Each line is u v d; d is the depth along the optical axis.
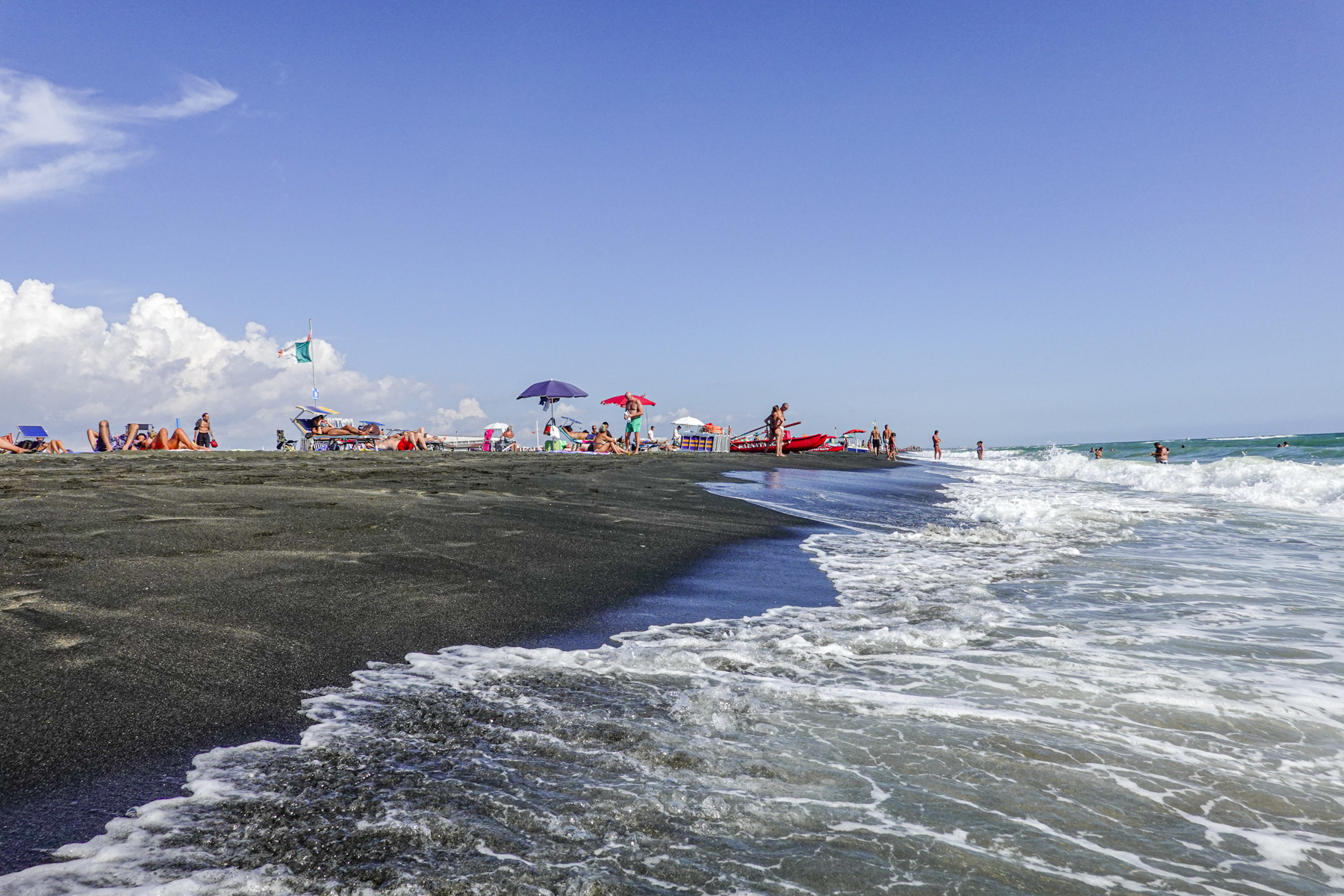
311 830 1.64
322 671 2.69
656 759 2.06
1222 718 2.51
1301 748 2.28
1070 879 1.57
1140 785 2.02
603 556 5.12
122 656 2.67
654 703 2.50
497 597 3.86
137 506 5.58
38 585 3.39
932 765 2.09
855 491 12.57
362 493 7.11
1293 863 1.66
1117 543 6.81
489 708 2.40
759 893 1.47
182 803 1.74
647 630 3.47
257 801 1.75
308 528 5.09
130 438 19.80
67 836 1.58
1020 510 9.58
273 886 1.42
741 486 11.80
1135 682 2.86
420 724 2.25
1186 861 1.66
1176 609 4.15
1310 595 4.52
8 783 1.81
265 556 4.23
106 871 1.45
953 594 4.46
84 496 6.00
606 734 2.22
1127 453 36.09
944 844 1.69
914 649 3.30
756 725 2.34
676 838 1.67
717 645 3.24
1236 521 8.63
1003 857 1.65
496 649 3.07
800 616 3.84
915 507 9.99
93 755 1.97
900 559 5.73
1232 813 1.88
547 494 8.32
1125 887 1.55
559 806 1.79
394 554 4.56
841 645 3.29
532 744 2.14
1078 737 2.33
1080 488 15.45
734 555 5.59
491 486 8.66
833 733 2.29
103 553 4.05
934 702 2.60
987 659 3.16
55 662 2.58
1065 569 5.39
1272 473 14.55
